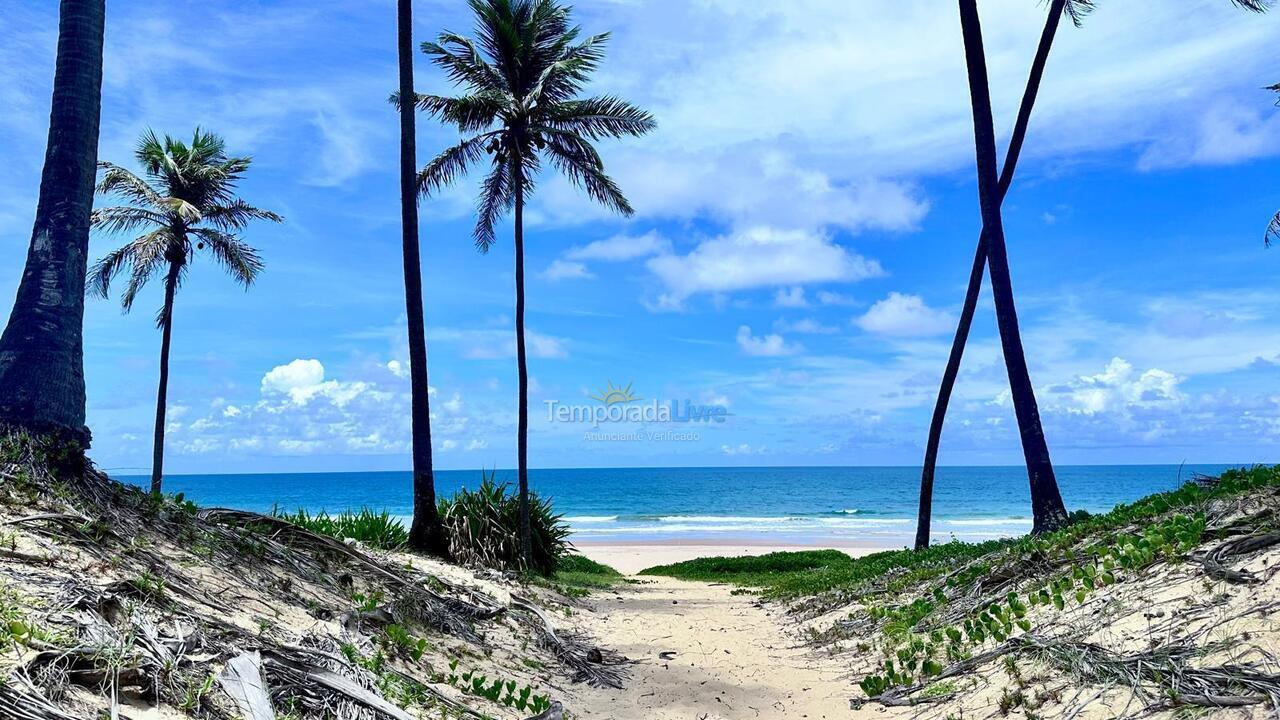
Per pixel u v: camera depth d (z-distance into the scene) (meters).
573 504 71.00
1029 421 10.54
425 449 13.16
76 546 4.50
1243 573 4.30
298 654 4.10
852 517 53.62
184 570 5.02
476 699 4.93
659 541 37.12
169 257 21.09
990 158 11.18
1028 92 13.59
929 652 5.77
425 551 12.84
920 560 10.77
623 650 7.63
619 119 17.94
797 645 7.95
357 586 6.68
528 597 9.64
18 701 2.61
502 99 16.83
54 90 6.51
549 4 17.48
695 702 5.57
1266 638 3.57
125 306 21.70
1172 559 5.05
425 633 6.16
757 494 81.62
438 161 17.58
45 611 3.39
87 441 5.94
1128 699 3.63
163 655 3.35
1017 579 6.81
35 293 5.97
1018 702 4.14
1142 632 4.24
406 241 13.34
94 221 19.56
